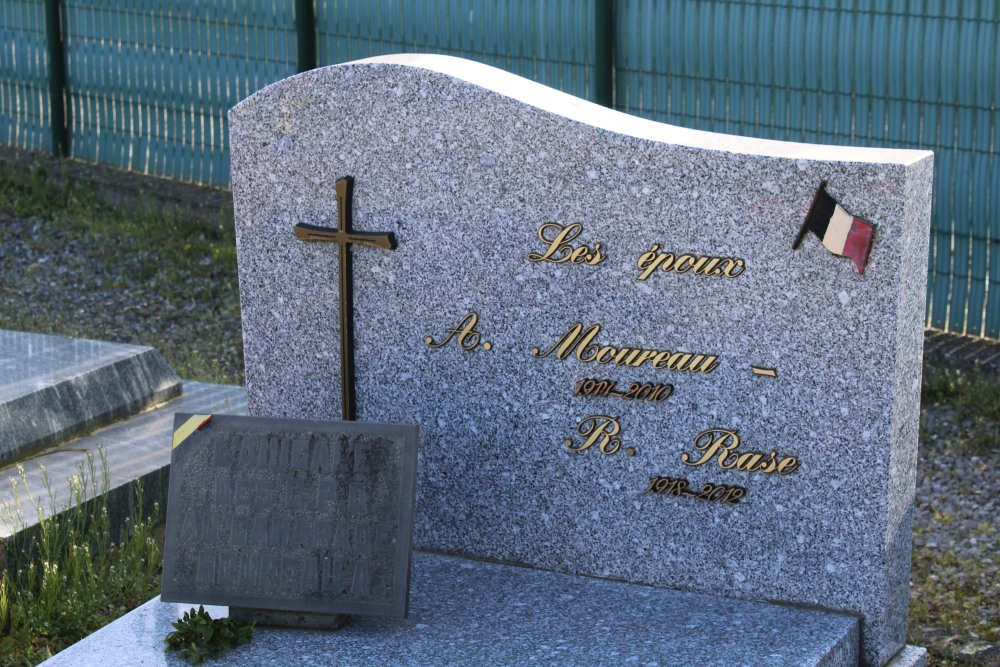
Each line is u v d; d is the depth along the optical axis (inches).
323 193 176.9
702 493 164.2
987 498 232.8
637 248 160.7
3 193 410.3
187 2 393.7
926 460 248.8
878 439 153.1
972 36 279.4
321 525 158.9
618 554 170.9
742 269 155.6
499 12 343.9
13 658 174.7
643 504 167.9
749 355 157.9
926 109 289.0
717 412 161.3
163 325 328.5
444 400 177.0
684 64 317.7
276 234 181.8
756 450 160.4
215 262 364.5
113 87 416.5
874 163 145.7
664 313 161.3
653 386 163.9
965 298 293.3
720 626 157.6
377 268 176.4
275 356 187.5
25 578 187.9
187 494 162.1
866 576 157.5
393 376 179.6
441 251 171.9
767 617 159.6
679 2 314.7
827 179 148.6
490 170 166.2
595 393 167.5
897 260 147.2
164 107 407.8
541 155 163.0
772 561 162.6
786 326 155.1
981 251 289.0
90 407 223.5
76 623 182.4
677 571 168.1
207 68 396.2
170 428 225.9
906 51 287.6
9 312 332.2
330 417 186.4
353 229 176.4
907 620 173.3
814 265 151.8
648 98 326.0
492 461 175.9
